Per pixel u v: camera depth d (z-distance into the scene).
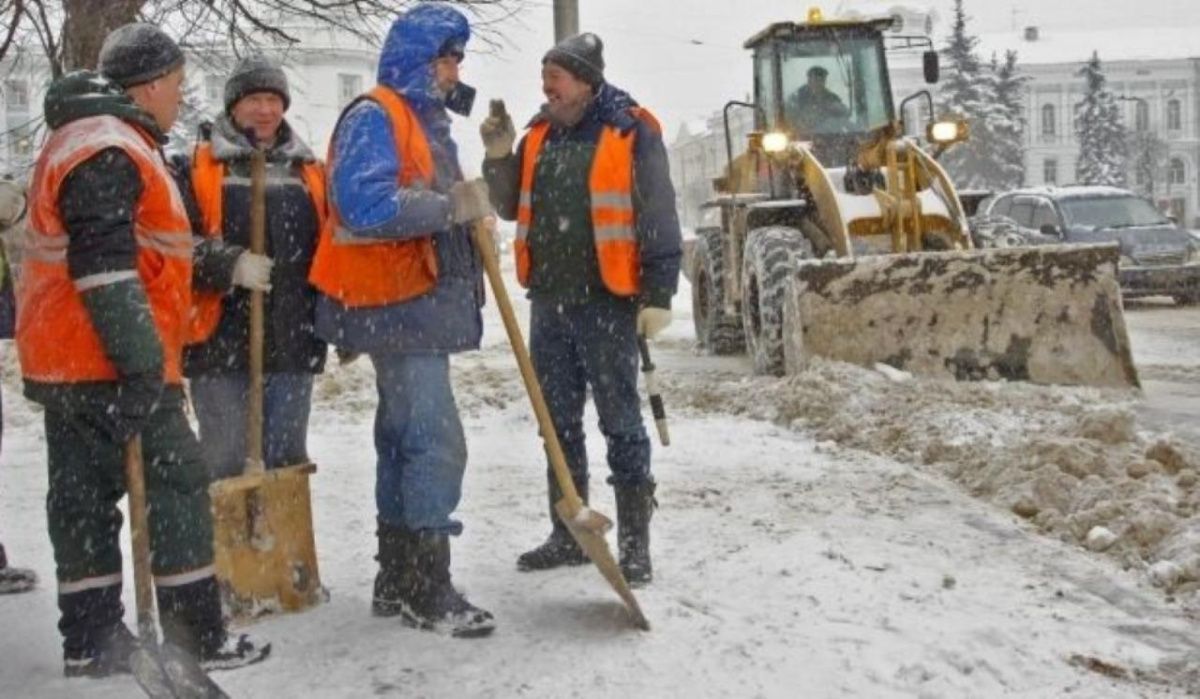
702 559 5.10
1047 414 8.31
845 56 13.20
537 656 4.02
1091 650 4.10
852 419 8.23
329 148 4.23
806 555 5.14
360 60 37.88
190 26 11.63
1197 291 18.17
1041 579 4.87
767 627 4.27
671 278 4.70
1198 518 5.33
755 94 13.70
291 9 11.77
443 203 4.09
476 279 4.38
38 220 3.71
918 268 9.95
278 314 4.52
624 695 3.73
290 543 4.50
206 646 3.94
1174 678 3.91
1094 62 80.56
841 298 9.96
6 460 7.72
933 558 5.14
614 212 4.69
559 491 4.97
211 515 3.97
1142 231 18.55
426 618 4.27
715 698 3.71
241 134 4.52
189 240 3.88
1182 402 9.46
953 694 3.74
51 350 3.72
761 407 9.02
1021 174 66.69
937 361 9.97
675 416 9.07
